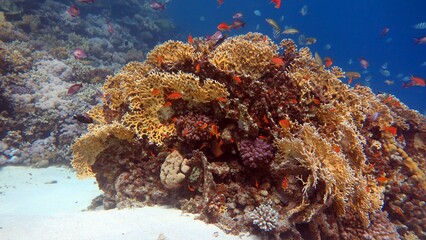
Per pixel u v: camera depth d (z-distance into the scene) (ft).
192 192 5.14
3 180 8.30
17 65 11.76
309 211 4.50
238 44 5.25
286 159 4.72
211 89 4.79
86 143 5.55
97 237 4.03
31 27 17.44
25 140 10.25
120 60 20.30
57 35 18.85
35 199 7.28
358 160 5.42
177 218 4.72
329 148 4.60
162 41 29.48
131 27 25.91
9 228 4.30
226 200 4.96
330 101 5.70
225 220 4.61
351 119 5.74
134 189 5.46
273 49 5.97
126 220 4.60
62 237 4.04
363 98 7.30
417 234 6.98
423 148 8.32
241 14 12.51
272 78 5.39
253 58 5.14
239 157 5.15
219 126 5.18
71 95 11.55
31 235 4.09
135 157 5.71
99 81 13.80
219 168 4.92
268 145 4.83
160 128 5.25
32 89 11.16
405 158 7.48
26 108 10.30
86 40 19.93
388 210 6.99
